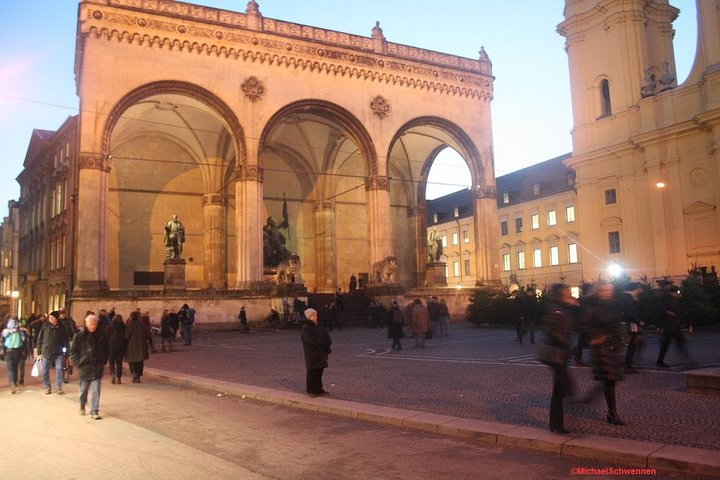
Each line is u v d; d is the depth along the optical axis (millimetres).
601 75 43406
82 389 10984
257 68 38531
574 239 58406
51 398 13797
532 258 63625
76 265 34406
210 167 45688
